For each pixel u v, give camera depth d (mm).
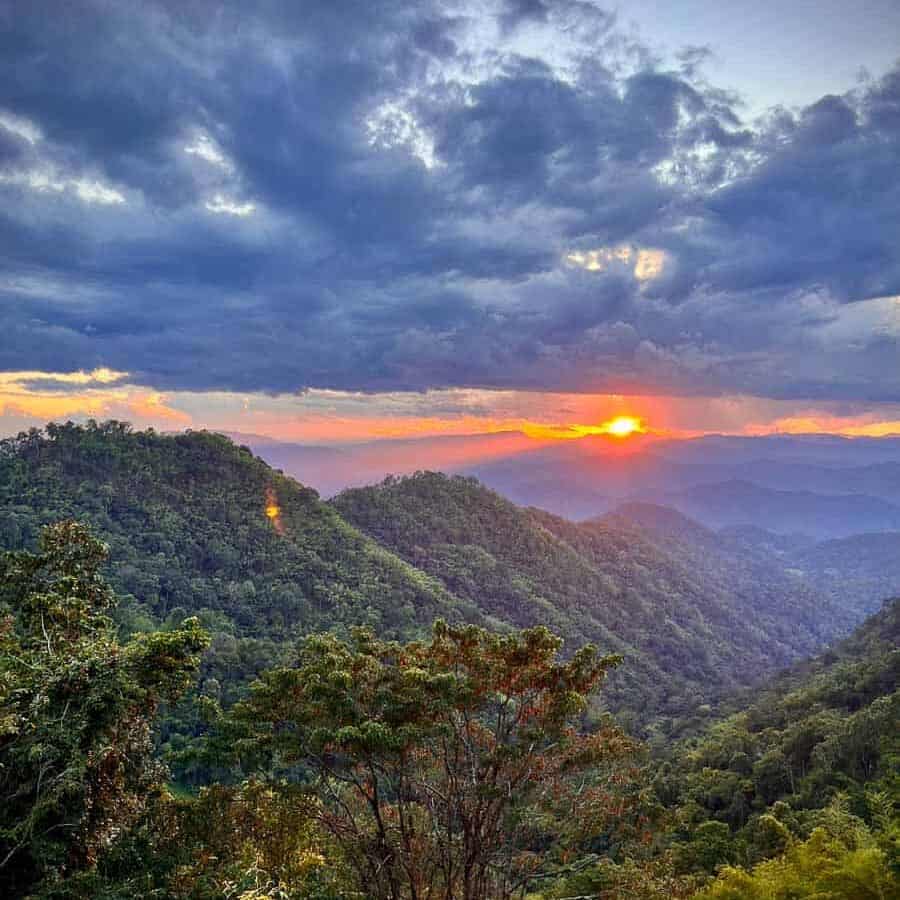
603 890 9992
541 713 9734
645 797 10484
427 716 8961
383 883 9578
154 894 8430
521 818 9453
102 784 10141
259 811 9734
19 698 9625
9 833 8406
